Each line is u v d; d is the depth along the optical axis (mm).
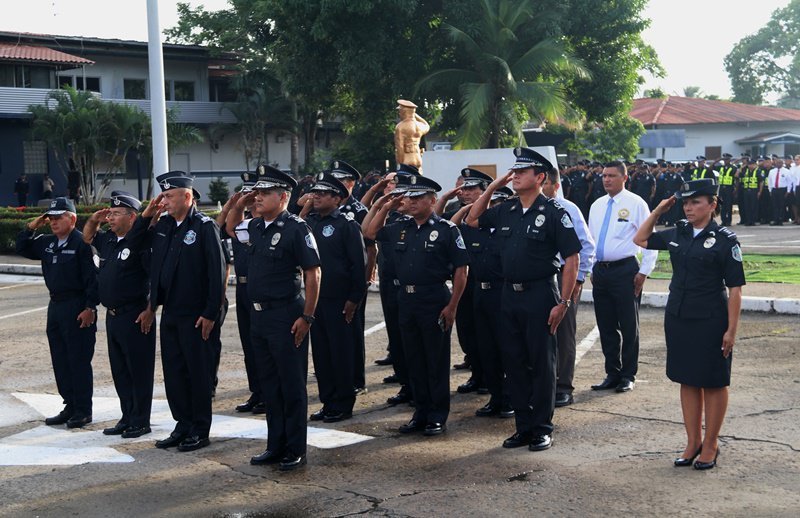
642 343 10109
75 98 33844
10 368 9969
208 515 5359
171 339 6859
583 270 7648
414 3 27547
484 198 6715
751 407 7223
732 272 5621
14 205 37094
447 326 6922
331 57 29812
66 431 7465
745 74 73250
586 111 33594
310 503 5496
